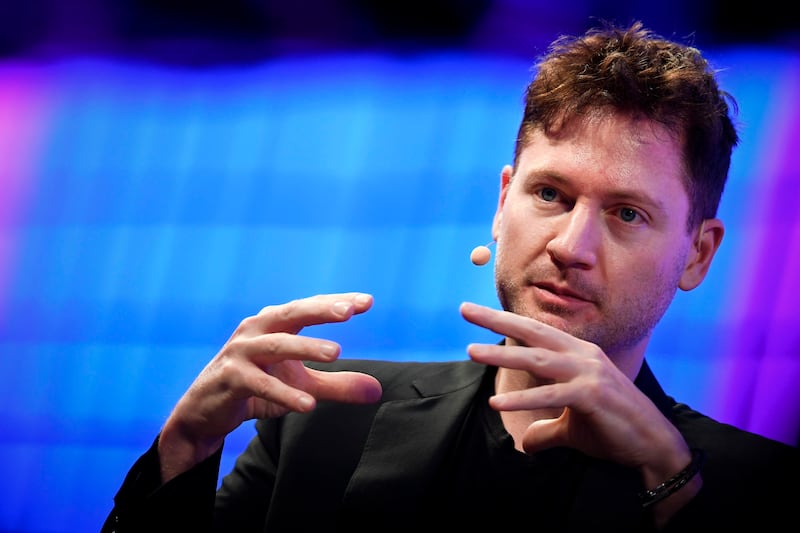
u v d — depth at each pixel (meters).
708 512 3.42
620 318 3.44
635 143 3.46
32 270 12.27
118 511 3.41
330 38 12.08
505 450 3.55
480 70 11.73
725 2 10.26
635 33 3.88
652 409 3.16
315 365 4.25
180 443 3.44
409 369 4.13
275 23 12.15
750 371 9.80
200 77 12.50
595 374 3.02
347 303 3.16
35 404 11.55
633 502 3.21
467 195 11.58
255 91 12.30
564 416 3.20
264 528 3.76
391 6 11.62
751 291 10.03
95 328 11.90
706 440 3.73
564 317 3.42
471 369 3.93
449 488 3.57
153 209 12.30
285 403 3.10
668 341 9.98
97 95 12.64
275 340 3.14
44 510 10.97
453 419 3.67
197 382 3.34
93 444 11.31
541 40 11.38
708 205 3.75
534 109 3.70
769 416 9.62
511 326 3.01
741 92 10.45
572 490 3.43
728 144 3.80
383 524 3.46
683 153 3.54
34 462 11.22
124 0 12.16
